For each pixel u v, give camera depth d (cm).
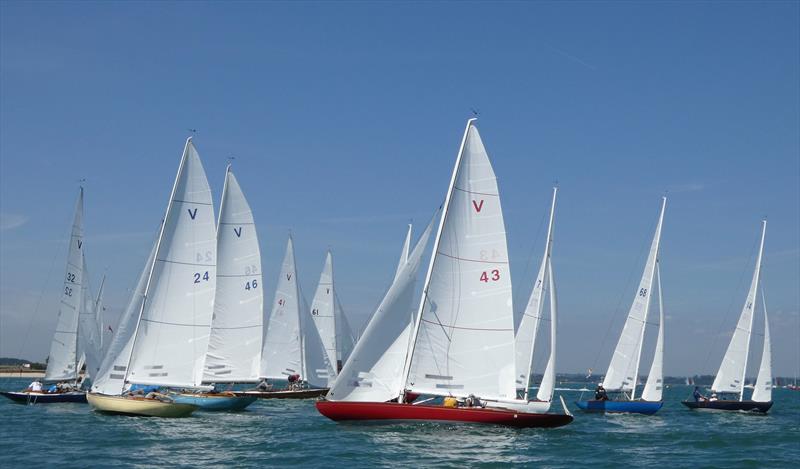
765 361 6391
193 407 4150
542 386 4859
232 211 5422
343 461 2781
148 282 4191
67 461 2700
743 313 6488
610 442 3569
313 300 6644
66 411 4525
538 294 5312
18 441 3158
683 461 3067
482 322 3678
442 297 3672
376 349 3631
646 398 5916
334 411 3575
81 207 5781
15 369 13050
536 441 3425
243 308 5438
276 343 6278
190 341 4259
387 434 3428
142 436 3347
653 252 6009
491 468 2728
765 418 5722
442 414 3550
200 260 4281
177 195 4234
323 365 6488
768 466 2989
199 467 2650
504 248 3703
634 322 6044
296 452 2962
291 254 6353
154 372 4200
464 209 3697
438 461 2817
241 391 5916
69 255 5750
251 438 3328
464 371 3666
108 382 4181
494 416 3588
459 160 3697
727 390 6500
